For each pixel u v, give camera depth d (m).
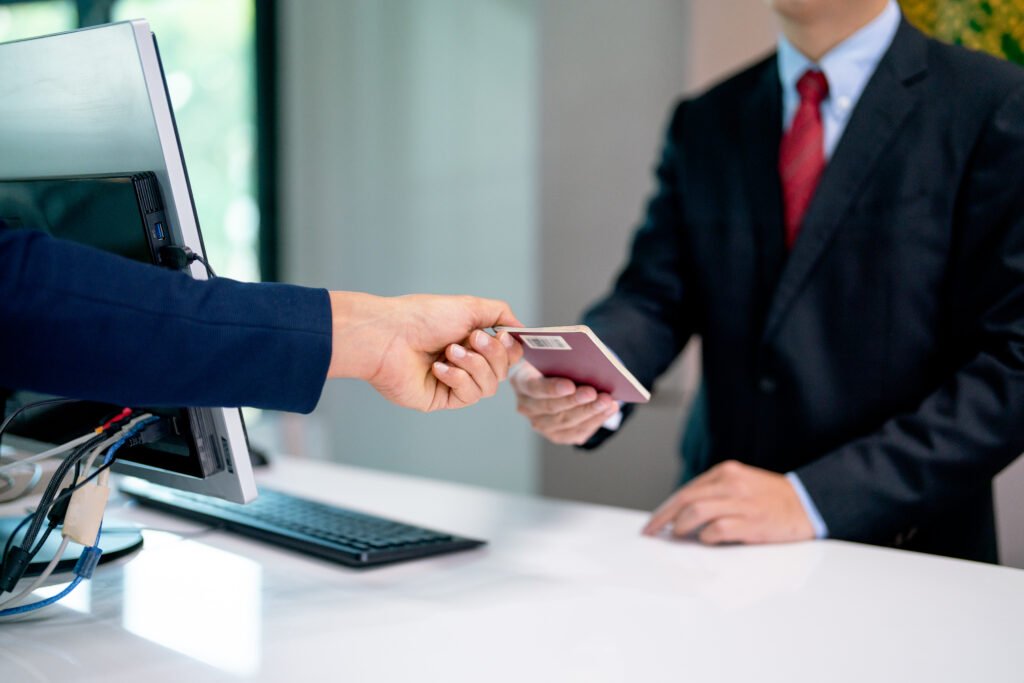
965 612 0.75
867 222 1.25
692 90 2.53
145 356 0.58
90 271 0.58
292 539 0.90
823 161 1.33
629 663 0.62
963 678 0.61
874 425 1.26
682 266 1.49
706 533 0.96
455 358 0.75
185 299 0.60
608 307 1.45
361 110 3.44
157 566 0.86
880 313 1.24
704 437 1.45
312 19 3.49
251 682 0.58
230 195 3.60
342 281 3.54
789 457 1.32
